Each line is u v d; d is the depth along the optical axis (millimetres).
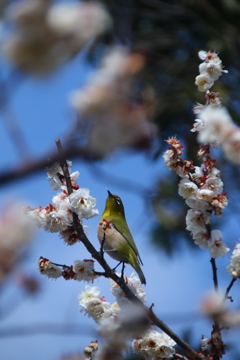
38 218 4758
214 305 3885
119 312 4762
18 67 2033
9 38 2027
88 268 4773
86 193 4758
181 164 4773
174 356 4770
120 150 2363
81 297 4773
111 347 4598
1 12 2043
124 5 4578
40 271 4770
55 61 2047
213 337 4734
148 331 4758
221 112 4578
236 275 4750
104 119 2291
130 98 2383
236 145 4566
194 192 4770
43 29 2033
